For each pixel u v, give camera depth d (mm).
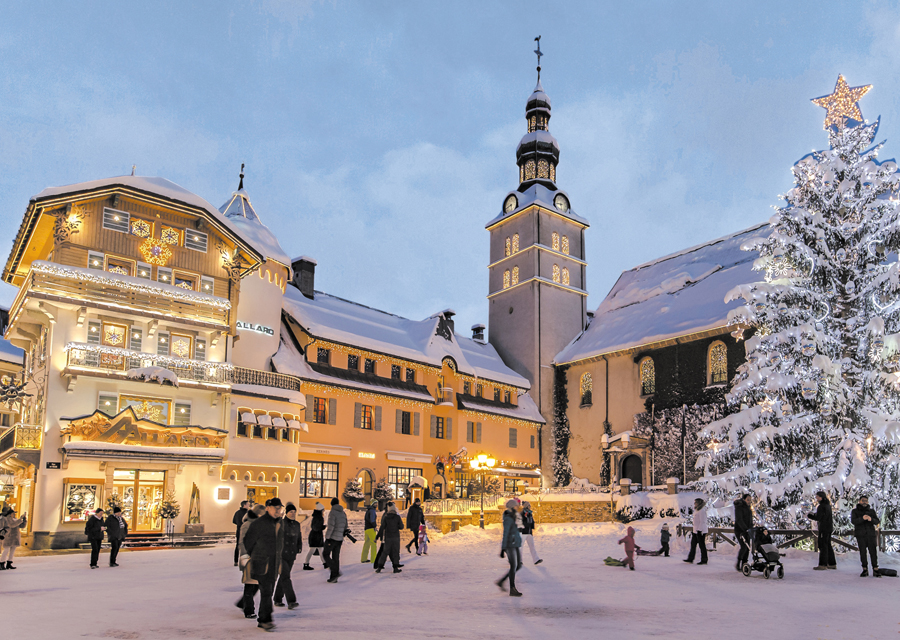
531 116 67188
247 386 34469
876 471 21422
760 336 24484
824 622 9992
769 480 23328
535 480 54281
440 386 49406
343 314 48281
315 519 18109
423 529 23312
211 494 31969
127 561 20984
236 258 34875
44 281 28688
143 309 31141
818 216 23844
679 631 9266
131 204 32125
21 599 12227
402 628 9367
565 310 60906
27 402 33094
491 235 65688
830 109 25344
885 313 23234
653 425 48031
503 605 11625
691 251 57531
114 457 28516
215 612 10773
